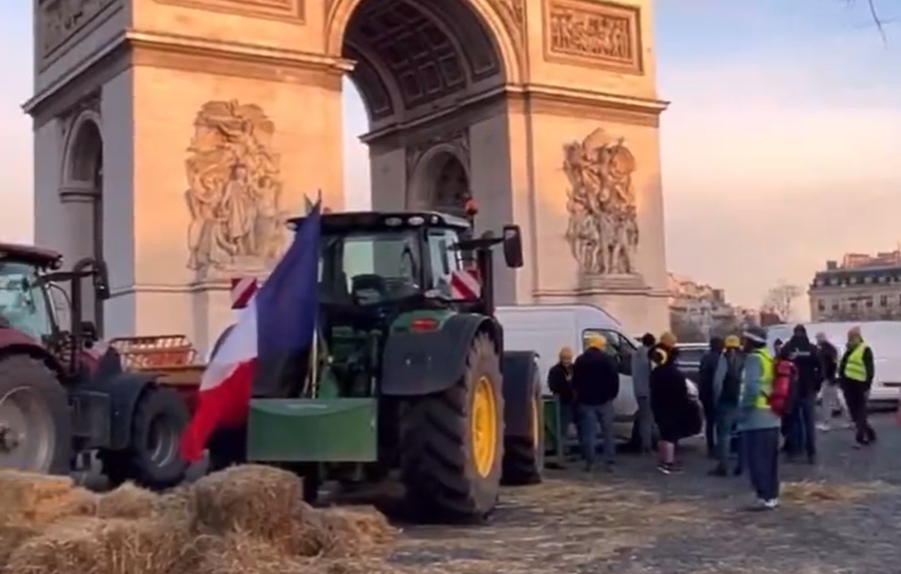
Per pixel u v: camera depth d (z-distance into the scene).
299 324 18.41
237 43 45.34
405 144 60.59
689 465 30.34
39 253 21.97
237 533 14.28
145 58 43.44
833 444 35.91
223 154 44.94
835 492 22.75
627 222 55.81
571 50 55.34
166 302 43.00
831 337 52.97
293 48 46.84
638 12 57.75
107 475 24.42
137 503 14.91
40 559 12.76
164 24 43.84
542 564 15.48
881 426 44.25
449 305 21.59
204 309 42.88
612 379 29.27
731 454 30.91
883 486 24.02
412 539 17.50
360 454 18.48
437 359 18.88
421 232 21.31
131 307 42.56
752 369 21.05
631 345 37.06
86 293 46.84
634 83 56.97
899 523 18.88
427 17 54.25
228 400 17.50
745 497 22.75
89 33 47.91
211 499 14.38
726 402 27.45
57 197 52.12
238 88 45.47
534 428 25.27
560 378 30.36
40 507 14.18
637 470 29.19
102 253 48.66
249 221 44.94
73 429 21.94
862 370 35.06
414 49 57.31
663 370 29.14
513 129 53.38
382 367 19.09
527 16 54.09
